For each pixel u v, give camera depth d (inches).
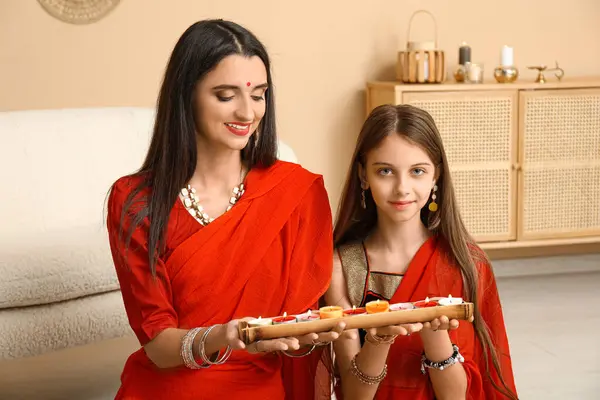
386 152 67.4
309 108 180.4
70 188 118.6
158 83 175.5
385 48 181.3
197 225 66.0
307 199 69.0
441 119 161.9
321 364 69.7
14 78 170.6
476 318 69.7
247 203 66.2
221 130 64.1
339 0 178.4
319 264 68.1
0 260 92.1
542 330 136.6
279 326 56.4
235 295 64.9
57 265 95.0
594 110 167.3
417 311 58.1
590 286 167.3
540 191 167.8
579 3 185.5
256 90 64.7
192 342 60.2
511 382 72.2
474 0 182.1
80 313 97.8
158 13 173.5
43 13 169.6
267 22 176.7
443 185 70.2
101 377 112.1
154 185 65.9
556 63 173.5
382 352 62.9
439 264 69.9
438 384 65.8
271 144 69.2
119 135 126.3
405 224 70.5
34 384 108.7
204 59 63.1
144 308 63.8
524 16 184.2
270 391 66.0
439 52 164.2
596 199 170.2
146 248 64.7
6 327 93.0
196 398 63.7
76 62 171.9
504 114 163.8
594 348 127.0
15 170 115.4
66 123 123.0
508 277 176.4
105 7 171.3
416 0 180.7
